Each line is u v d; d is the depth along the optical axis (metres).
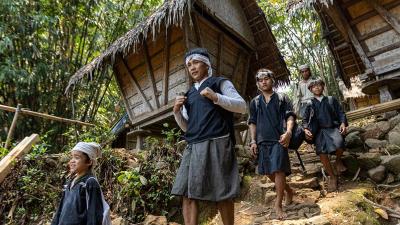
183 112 2.61
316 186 4.18
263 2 12.39
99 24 9.82
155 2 10.63
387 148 4.60
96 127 6.06
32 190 4.27
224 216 2.35
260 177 4.49
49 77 8.68
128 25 9.76
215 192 2.24
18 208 4.18
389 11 5.62
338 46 6.92
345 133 4.22
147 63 6.18
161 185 4.16
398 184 3.98
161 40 5.96
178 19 5.20
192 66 2.53
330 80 12.38
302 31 12.94
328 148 4.07
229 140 2.37
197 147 2.33
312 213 3.40
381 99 5.60
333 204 3.42
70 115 9.03
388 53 5.67
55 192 4.25
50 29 8.42
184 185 2.35
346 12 6.04
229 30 6.27
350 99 10.96
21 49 8.16
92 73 6.36
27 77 7.68
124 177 3.97
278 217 3.38
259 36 7.13
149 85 6.25
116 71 6.86
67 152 4.89
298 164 4.84
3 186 4.29
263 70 3.80
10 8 7.49
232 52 6.78
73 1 8.89
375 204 3.52
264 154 3.58
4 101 8.44
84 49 10.15
